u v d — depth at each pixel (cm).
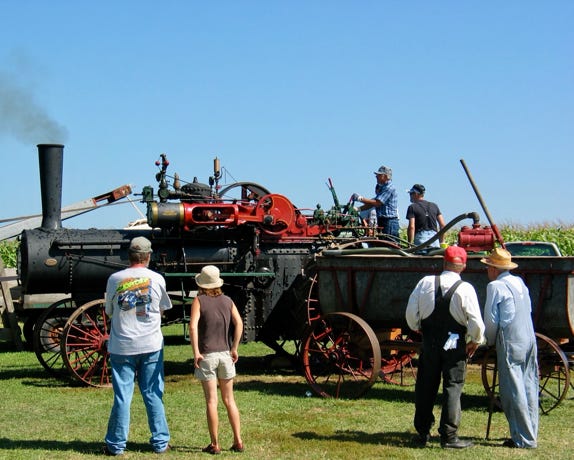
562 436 728
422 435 693
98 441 706
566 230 2452
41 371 1112
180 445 691
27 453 662
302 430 746
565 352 862
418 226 1230
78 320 1025
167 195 1067
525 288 697
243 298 1076
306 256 1110
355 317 906
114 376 658
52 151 1062
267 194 1161
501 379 688
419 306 686
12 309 1373
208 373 653
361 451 671
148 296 660
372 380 883
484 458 651
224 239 1084
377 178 1305
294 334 1108
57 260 1026
